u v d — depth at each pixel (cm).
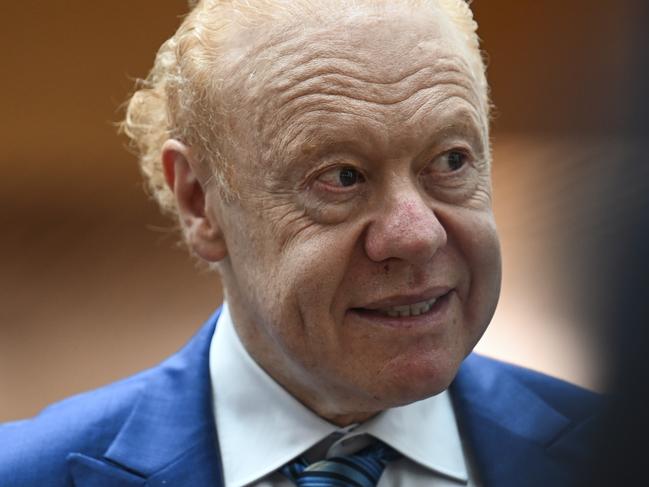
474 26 352
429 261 313
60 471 366
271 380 369
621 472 199
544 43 1449
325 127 304
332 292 313
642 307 200
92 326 1115
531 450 374
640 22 240
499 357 901
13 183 1487
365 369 321
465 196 322
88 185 1462
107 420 380
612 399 201
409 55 308
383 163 307
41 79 1500
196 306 1146
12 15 1469
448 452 376
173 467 363
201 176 353
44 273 1252
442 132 310
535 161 1320
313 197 312
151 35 1481
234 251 343
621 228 220
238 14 329
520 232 1113
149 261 1268
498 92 1475
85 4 1470
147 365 1035
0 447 378
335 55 306
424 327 319
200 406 379
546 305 973
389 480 367
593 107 1377
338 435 363
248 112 319
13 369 1038
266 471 362
